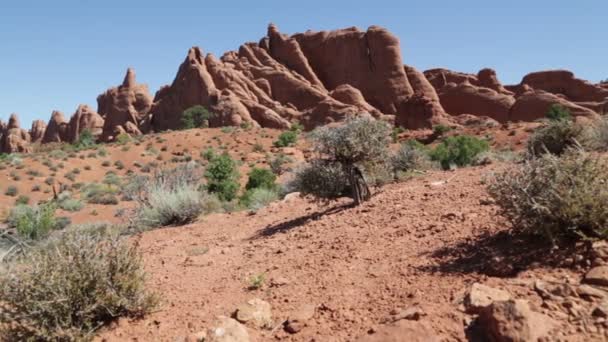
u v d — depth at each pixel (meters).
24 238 10.02
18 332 3.39
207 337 3.02
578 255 3.29
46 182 40.12
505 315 2.54
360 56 96.00
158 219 11.40
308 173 8.56
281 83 93.19
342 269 4.41
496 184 4.04
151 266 6.12
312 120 84.19
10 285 3.55
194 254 6.62
